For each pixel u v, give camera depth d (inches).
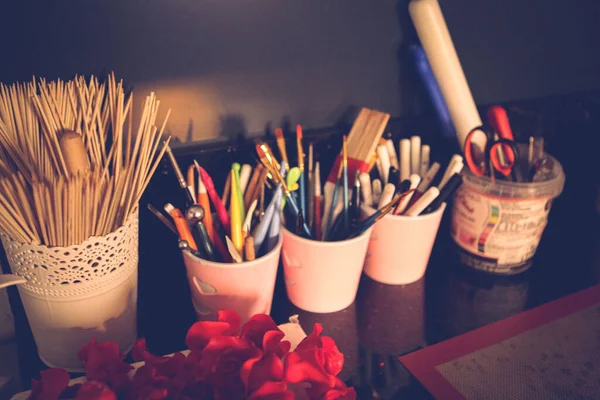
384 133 34.3
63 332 24.3
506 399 24.8
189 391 20.2
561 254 35.3
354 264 28.2
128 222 24.0
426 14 30.5
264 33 29.8
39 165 22.2
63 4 25.7
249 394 19.2
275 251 25.8
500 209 30.7
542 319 29.7
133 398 19.5
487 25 35.4
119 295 24.8
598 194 40.0
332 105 33.1
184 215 29.1
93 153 23.5
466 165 32.3
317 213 28.2
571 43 38.7
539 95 39.4
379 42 32.8
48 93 24.3
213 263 24.8
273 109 31.6
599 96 39.5
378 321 29.5
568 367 26.6
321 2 30.5
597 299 31.2
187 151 29.8
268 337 20.5
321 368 19.8
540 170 31.8
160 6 27.2
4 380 24.9
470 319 29.9
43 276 22.8
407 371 26.5
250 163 31.3
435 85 34.2
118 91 24.4
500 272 32.9
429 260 34.5
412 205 29.4
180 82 29.0
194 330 21.2
